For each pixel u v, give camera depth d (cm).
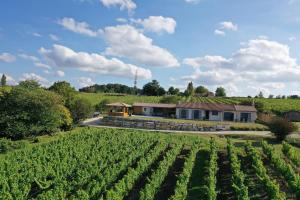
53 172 2670
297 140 4591
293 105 10050
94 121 6588
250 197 2459
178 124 5738
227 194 2564
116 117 6216
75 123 5747
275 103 10550
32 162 2892
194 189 2625
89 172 2658
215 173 2839
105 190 2298
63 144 3828
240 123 6234
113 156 3169
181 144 3941
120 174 2817
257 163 2952
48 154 3294
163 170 2738
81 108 5738
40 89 4969
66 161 3000
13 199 2205
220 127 5566
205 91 16812
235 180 2555
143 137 4438
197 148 3784
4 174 2591
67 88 5919
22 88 4709
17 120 4509
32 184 2611
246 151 3653
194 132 5428
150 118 6775
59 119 4966
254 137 4819
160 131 5506
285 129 4506
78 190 2203
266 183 2427
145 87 13775
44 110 4678
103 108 8475
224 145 4144
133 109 7750
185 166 2814
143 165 2823
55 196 2150
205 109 6888
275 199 2111
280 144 4406
